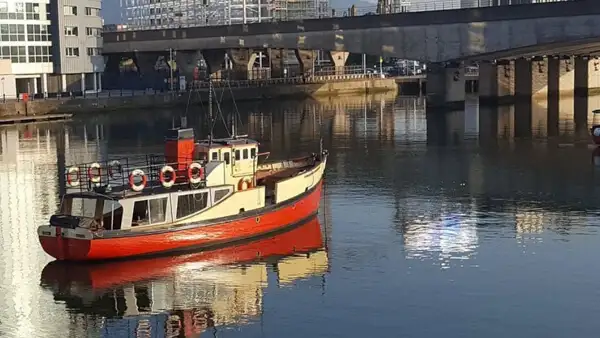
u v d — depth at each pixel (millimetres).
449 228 45469
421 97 164250
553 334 29906
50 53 145375
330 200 53938
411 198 54219
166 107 141250
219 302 33812
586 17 106062
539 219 47219
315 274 37250
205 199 40812
